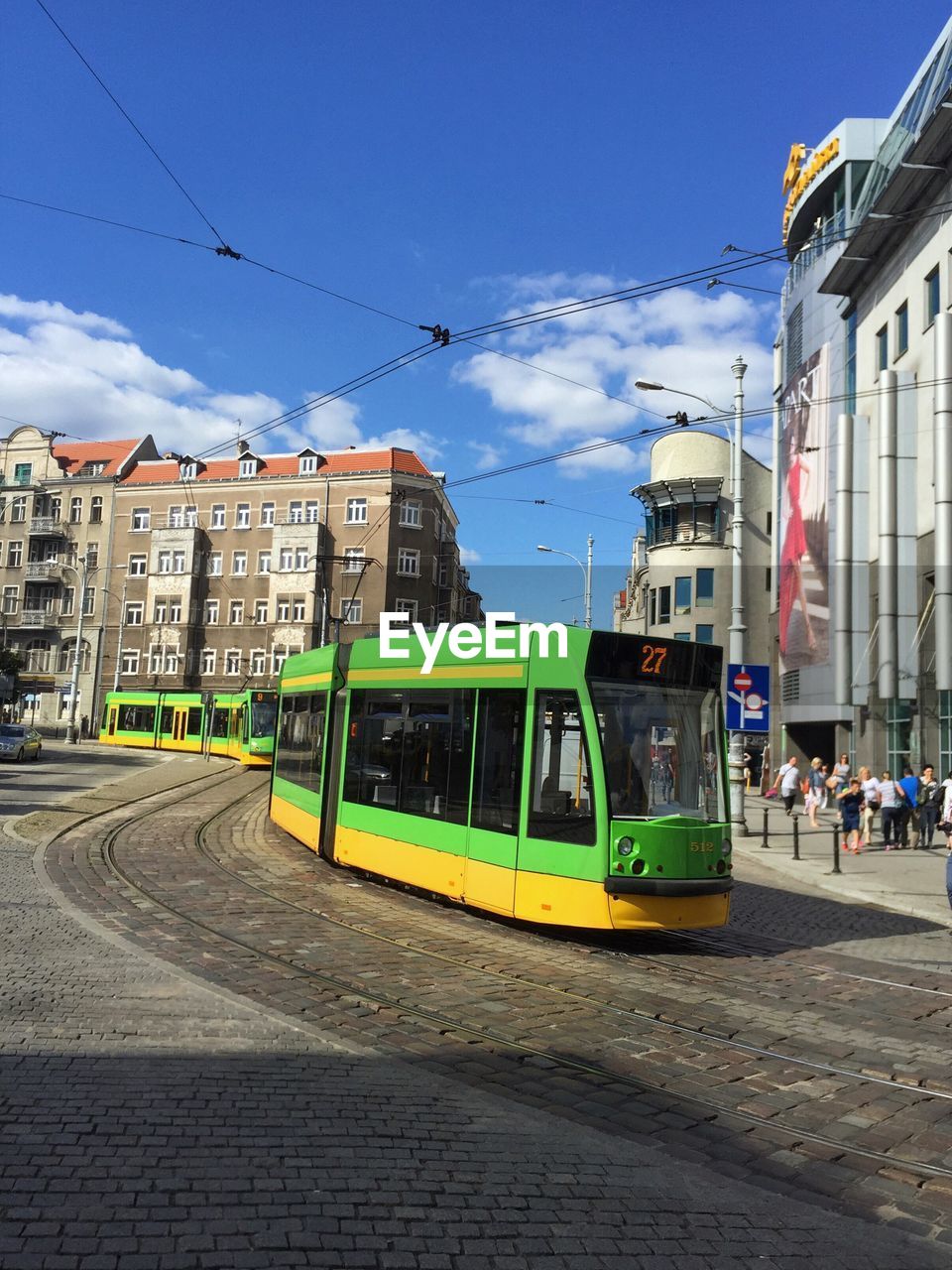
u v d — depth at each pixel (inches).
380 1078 217.6
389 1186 159.6
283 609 2271.2
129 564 2461.9
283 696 721.6
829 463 1280.8
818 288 1215.6
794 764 1019.9
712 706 387.2
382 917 416.8
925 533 979.3
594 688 366.9
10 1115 179.8
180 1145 170.1
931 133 917.2
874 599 1084.5
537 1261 139.9
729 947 396.8
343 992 294.5
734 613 857.5
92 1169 158.6
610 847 351.3
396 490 2281.0
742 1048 260.5
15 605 2522.1
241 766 1457.9
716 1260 144.9
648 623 1998.0
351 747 510.9
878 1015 300.7
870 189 1170.6
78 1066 211.5
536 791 375.9
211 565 2388.0
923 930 461.7
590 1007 291.9
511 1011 282.7
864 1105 221.6
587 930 404.8
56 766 1366.9
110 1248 134.3
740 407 887.1
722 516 1929.1
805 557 1343.5
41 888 450.6
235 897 452.8
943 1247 156.5
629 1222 154.5
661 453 2016.5
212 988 285.4
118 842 625.3
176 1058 221.0
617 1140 190.9
